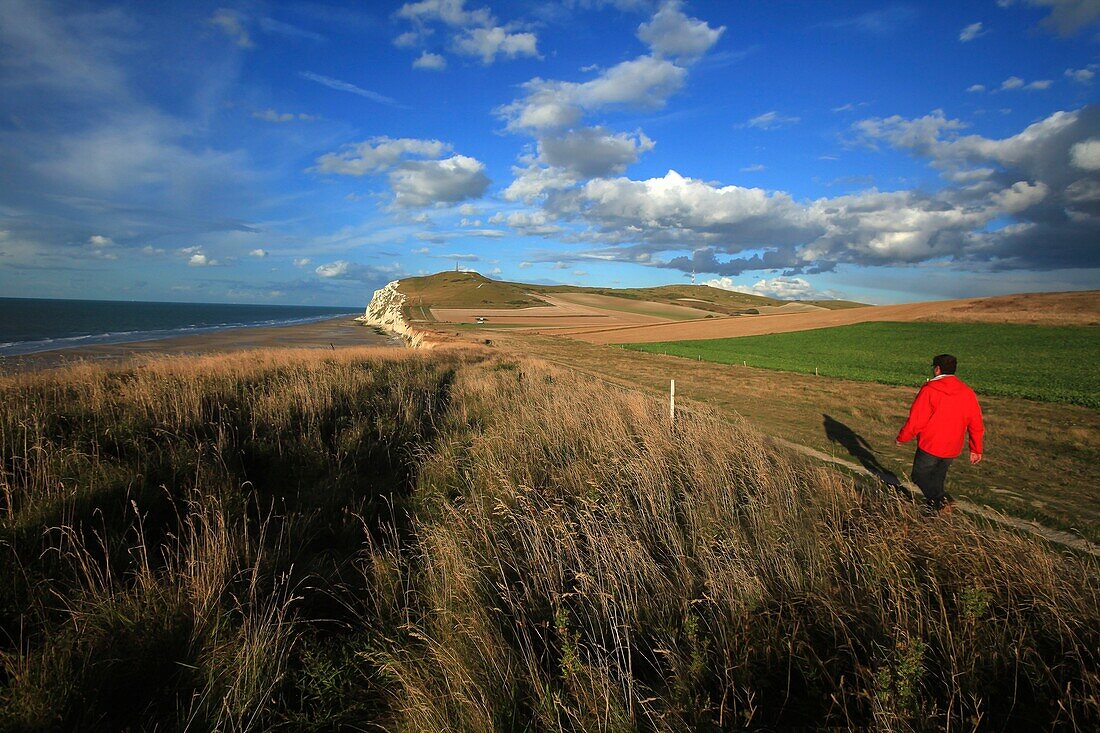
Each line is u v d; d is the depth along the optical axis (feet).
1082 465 27.94
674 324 272.10
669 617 10.35
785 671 9.22
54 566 10.93
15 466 14.56
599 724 7.89
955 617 10.02
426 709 8.18
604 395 32.24
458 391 40.04
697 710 8.14
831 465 26.68
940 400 17.78
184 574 10.53
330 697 9.02
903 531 12.73
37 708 7.49
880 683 7.89
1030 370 82.02
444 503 15.93
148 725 7.91
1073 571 11.32
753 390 59.62
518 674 9.15
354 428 23.94
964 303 203.10
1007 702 8.48
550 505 15.19
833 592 10.80
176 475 16.06
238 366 38.04
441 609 10.71
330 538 14.79
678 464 19.11
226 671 8.68
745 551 12.35
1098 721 7.56
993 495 22.54
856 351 122.52
